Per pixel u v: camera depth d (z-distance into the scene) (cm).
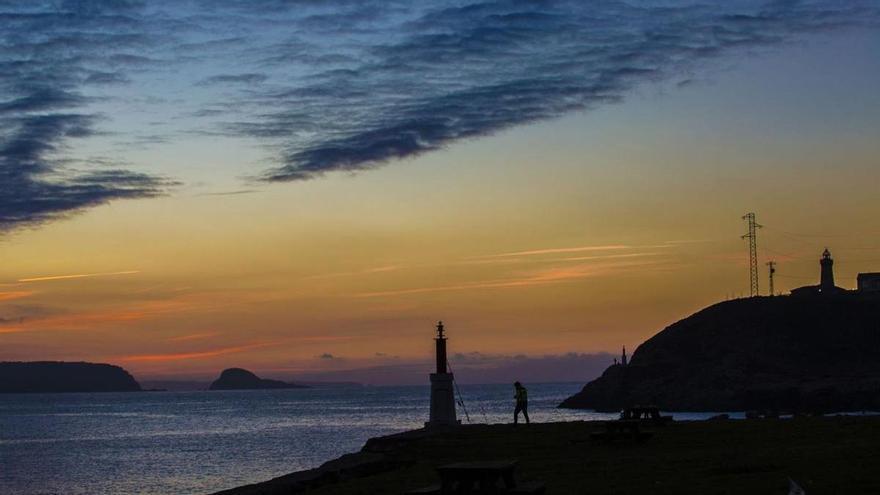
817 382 14962
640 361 18000
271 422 15725
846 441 2912
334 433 11631
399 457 3234
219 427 14612
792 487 1752
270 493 2797
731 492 1967
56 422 18150
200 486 6131
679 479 2222
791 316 18288
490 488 1966
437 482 2528
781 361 16812
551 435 3606
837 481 2022
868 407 13750
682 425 3859
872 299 18875
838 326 17825
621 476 2347
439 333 4628
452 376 4584
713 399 15225
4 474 7444
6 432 14588
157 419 18825
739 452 2742
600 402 17188
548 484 2262
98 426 16238
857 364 16500
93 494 5959
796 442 2975
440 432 3925
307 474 3069
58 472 7544
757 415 6588
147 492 5909
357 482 2733
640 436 3231
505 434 3738
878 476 2069
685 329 18650
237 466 7369
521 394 4197
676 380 16688
